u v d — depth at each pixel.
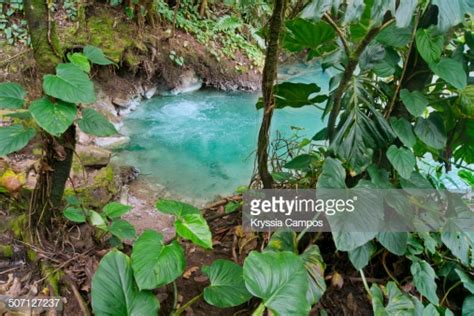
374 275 1.68
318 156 1.84
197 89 5.47
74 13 4.39
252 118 4.77
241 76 5.64
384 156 1.56
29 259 1.64
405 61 1.43
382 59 1.46
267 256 1.29
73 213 1.61
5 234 1.71
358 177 1.57
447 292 1.61
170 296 1.52
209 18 5.96
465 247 1.45
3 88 1.39
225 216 2.12
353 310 1.54
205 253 1.82
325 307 1.53
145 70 4.74
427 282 1.47
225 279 1.38
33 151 2.45
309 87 1.65
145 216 2.72
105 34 4.41
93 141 3.57
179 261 1.28
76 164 2.63
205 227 1.37
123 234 1.60
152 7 4.90
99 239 1.68
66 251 1.66
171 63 5.06
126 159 3.55
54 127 1.25
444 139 1.44
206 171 3.53
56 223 1.70
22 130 1.39
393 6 1.05
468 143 1.64
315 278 1.38
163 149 3.85
